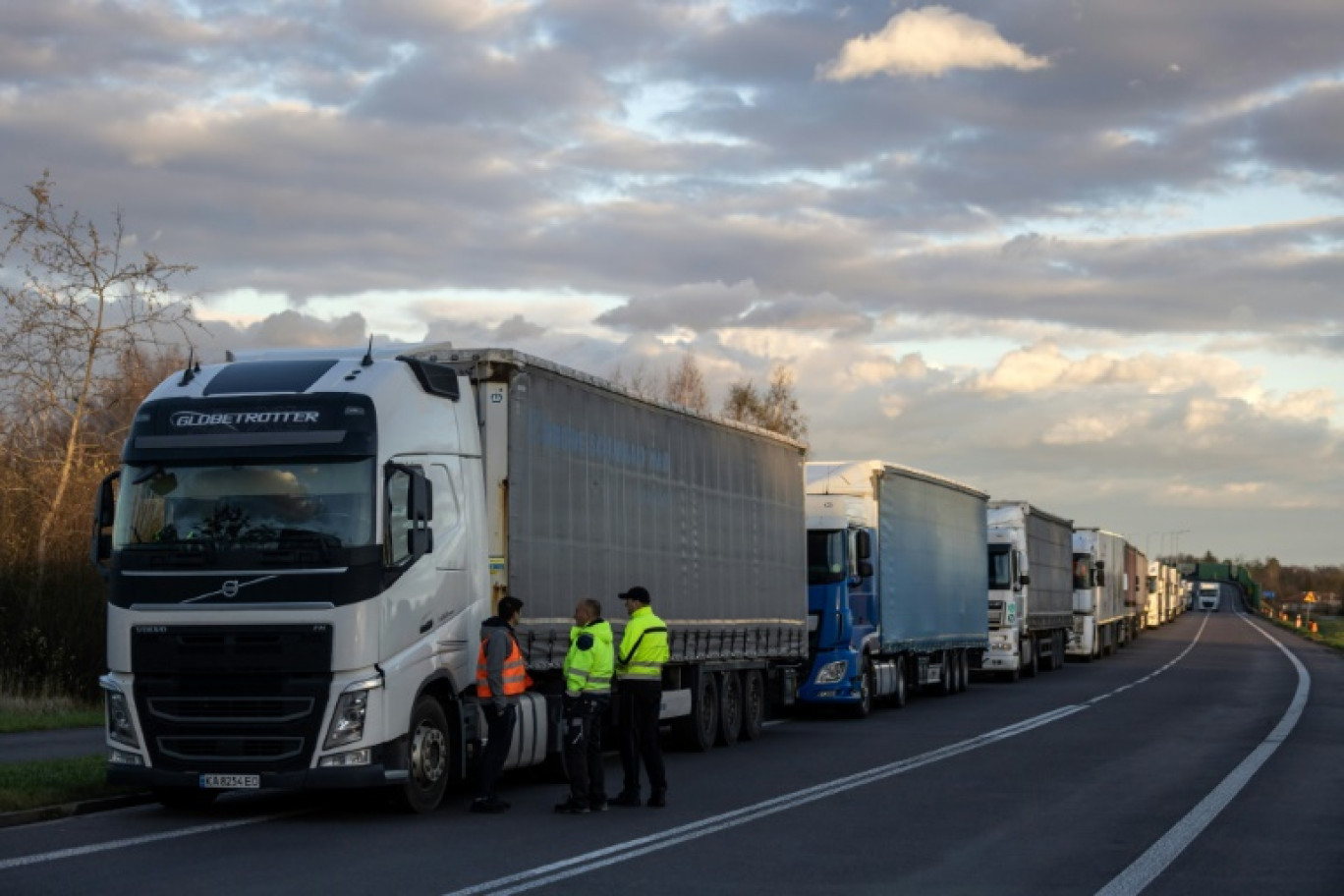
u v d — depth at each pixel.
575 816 14.44
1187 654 61.09
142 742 13.82
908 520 31.78
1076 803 15.52
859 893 10.41
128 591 13.92
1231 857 12.08
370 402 14.12
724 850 12.33
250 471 13.97
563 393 17.42
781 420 58.78
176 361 28.97
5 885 10.50
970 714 29.38
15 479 27.34
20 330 27.09
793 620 25.89
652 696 15.20
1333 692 36.12
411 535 14.07
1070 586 51.50
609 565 18.58
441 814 14.55
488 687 14.76
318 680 13.59
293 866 11.41
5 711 24.11
